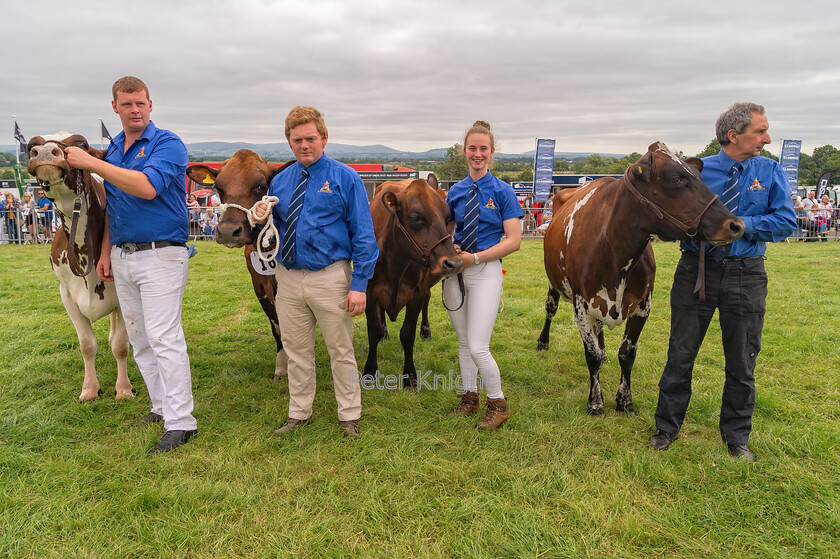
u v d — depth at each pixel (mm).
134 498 2764
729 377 3301
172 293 3430
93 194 3703
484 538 2523
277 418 3828
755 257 3137
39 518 2633
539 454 3342
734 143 3082
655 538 2527
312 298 3350
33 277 9656
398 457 3211
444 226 3645
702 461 3209
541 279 9711
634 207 3340
